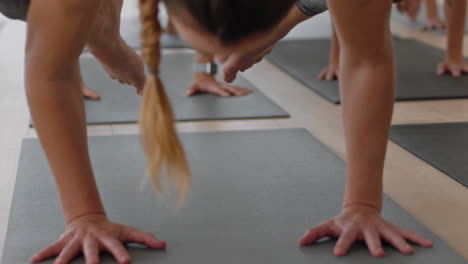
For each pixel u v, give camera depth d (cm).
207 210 180
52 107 147
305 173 208
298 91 319
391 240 157
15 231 167
